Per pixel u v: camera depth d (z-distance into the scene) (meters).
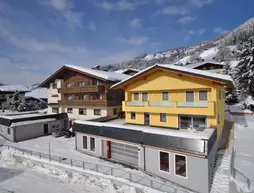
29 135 28.45
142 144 15.13
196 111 18.38
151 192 11.80
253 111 34.53
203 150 11.77
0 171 17.52
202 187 11.92
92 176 14.54
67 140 26.80
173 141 13.40
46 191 13.48
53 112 38.12
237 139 20.08
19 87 67.50
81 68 32.28
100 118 26.38
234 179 11.26
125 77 35.50
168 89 20.78
